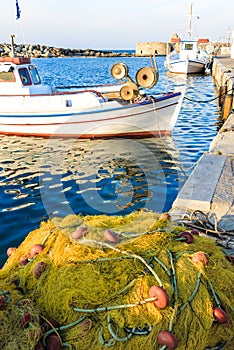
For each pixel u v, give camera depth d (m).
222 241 3.65
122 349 1.98
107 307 2.09
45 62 76.44
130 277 2.22
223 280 2.49
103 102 11.85
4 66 12.37
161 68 55.69
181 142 12.19
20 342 1.89
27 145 11.80
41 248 2.58
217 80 30.42
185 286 2.27
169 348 2.00
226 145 8.12
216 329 2.31
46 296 2.20
